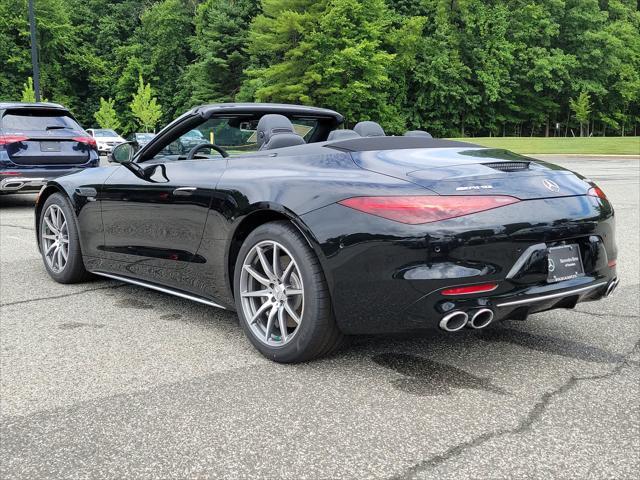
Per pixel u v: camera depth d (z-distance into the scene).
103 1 70.94
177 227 3.48
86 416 2.33
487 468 1.94
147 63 64.44
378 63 48.34
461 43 60.44
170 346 3.15
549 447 2.09
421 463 1.97
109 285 4.53
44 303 4.00
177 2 64.44
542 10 62.38
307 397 2.50
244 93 52.41
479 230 2.55
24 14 57.94
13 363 2.90
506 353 3.05
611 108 68.31
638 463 1.98
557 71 60.38
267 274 2.94
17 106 8.77
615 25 65.50
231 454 2.03
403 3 60.34
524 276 2.65
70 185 4.38
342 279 2.62
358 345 3.16
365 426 2.24
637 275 4.85
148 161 3.97
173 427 2.23
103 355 3.01
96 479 1.88
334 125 4.11
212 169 3.37
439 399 2.49
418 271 2.51
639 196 10.79
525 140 41.97
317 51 46.41
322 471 1.92
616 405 2.44
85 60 62.25
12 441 2.13
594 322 3.61
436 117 61.09
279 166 3.11
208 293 3.39
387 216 2.55
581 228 2.81
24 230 7.10
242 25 57.28
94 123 63.88
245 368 2.84
